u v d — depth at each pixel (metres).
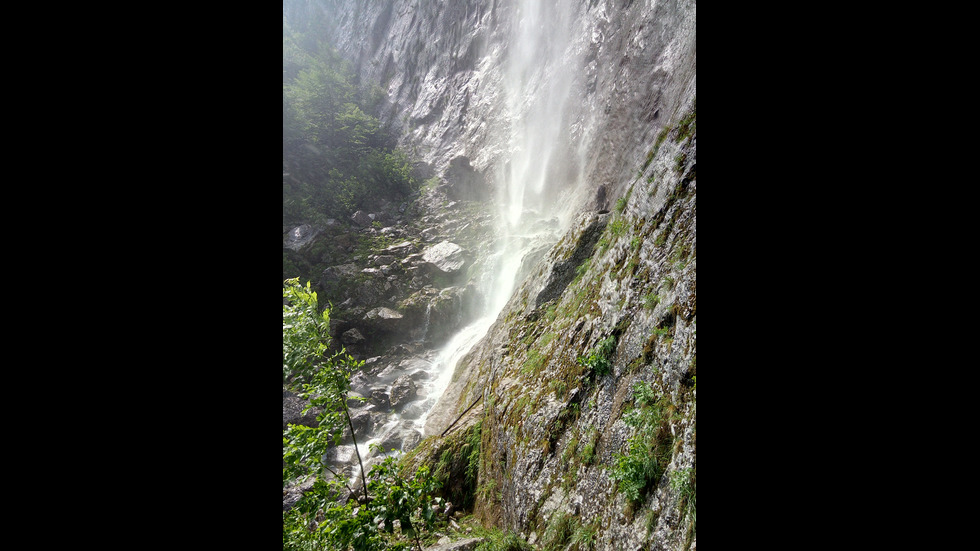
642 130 10.11
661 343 4.06
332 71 27.22
